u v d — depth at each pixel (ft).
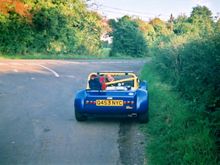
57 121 34.06
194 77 30.66
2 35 138.00
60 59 125.59
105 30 193.26
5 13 137.49
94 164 22.66
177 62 45.39
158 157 22.72
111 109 31.96
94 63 107.14
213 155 21.13
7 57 125.49
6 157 23.95
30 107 40.88
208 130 23.06
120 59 144.77
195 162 20.61
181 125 26.63
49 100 45.70
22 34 142.92
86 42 173.37
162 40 73.31
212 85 26.32
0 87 56.54
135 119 34.50
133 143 26.94
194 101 28.43
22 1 144.97
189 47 35.99
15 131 30.40
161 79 55.26
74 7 167.73
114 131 30.40
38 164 22.66
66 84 61.31
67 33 160.76
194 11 76.13
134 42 196.85
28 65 92.43
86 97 32.42
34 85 59.41
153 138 27.81
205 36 32.63
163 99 39.27
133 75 35.86
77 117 33.50
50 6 152.35
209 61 26.71
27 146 26.32
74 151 25.20
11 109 39.70
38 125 32.48
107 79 36.14
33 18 147.23
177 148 23.06
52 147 26.09
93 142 27.30
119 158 23.72
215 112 23.70
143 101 31.81
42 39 150.92
